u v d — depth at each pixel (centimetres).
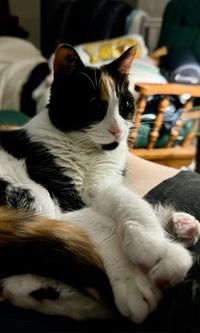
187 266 35
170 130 81
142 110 73
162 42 111
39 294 36
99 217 41
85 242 36
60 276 35
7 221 36
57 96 50
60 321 35
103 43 111
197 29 101
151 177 57
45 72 110
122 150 52
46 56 148
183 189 49
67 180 46
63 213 44
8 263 35
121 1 133
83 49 110
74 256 35
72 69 49
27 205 42
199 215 44
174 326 31
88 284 35
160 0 128
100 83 49
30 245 35
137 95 72
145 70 89
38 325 34
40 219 37
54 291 36
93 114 48
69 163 48
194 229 40
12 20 154
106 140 49
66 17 140
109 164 50
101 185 46
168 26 109
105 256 37
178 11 107
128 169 58
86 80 49
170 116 79
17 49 120
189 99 79
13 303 37
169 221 42
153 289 35
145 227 38
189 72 89
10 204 42
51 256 35
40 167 46
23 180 45
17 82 107
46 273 35
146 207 40
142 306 34
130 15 125
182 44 104
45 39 156
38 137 49
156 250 35
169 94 75
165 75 92
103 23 128
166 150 83
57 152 48
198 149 106
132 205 40
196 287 32
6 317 35
